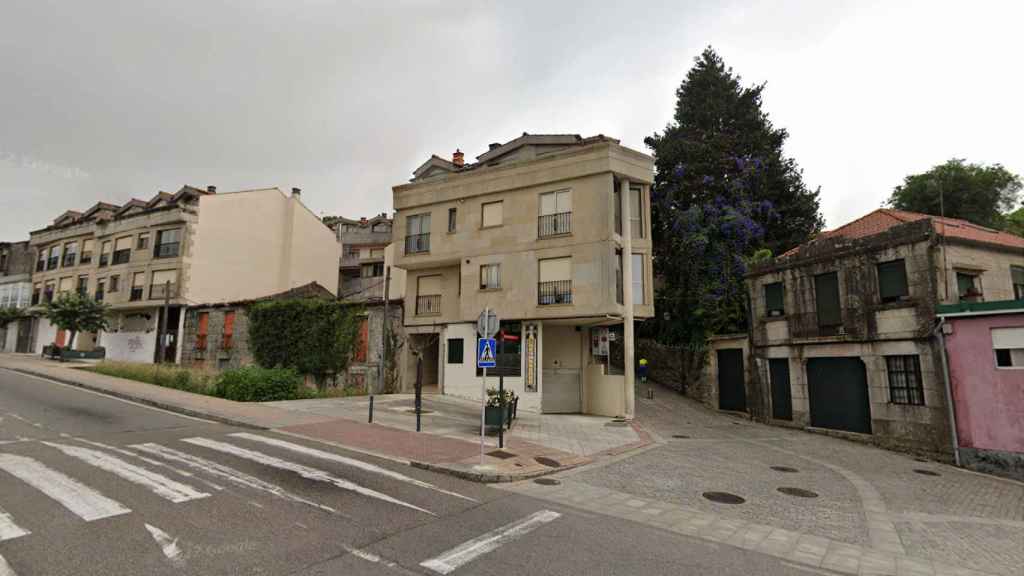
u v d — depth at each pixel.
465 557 5.32
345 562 5.04
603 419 18.27
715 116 27.92
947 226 15.70
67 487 6.77
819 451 13.89
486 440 11.91
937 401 13.64
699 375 23.55
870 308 15.56
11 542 5.12
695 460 11.74
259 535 5.58
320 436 11.08
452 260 22.17
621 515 7.20
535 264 20.11
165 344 27.86
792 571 5.52
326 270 40.34
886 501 8.91
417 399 12.48
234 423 12.14
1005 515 8.52
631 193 20.89
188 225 31.28
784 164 28.03
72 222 37.41
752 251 25.00
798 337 17.98
